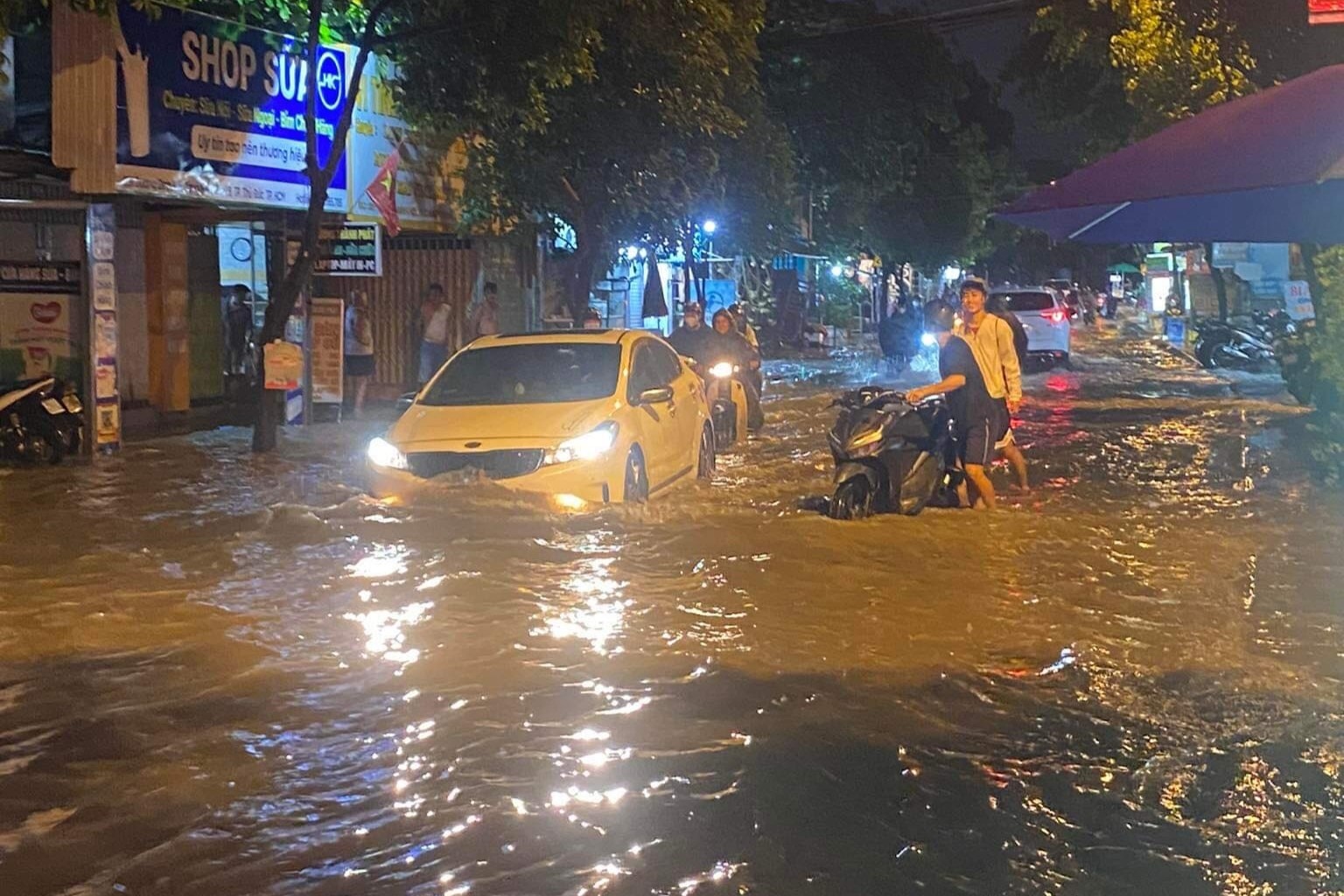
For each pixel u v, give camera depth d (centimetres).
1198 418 1938
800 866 449
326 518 1013
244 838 470
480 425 1067
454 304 2195
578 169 2192
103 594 813
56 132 1391
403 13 1716
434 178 2053
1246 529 1038
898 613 776
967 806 500
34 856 457
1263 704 616
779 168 2805
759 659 683
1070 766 539
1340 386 1373
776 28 3394
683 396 1274
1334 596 822
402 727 579
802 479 1320
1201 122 830
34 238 1673
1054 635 732
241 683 640
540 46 1575
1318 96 788
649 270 3006
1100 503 1163
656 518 1036
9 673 659
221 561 898
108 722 588
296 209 1703
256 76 1616
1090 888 435
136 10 1441
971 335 1116
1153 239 948
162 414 1866
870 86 4031
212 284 2012
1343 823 484
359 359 1894
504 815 489
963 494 1195
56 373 1495
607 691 629
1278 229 920
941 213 5519
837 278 5025
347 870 445
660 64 1884
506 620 750
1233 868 449
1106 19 2402
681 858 454
